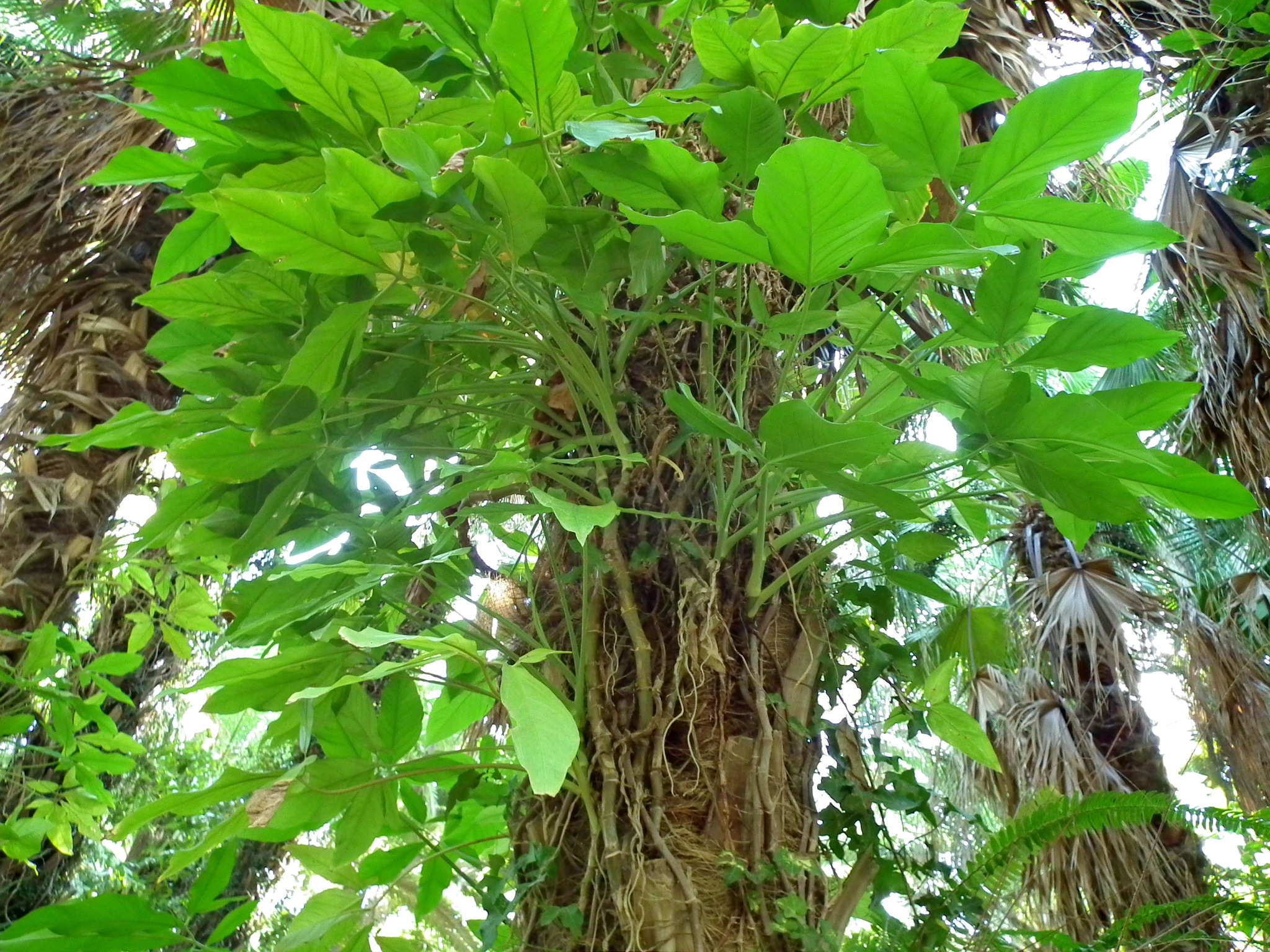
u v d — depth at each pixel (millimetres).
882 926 981
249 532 959
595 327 1006
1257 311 2049
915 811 1005
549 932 875
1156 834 2156
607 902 838
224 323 1025
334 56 880
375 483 1073
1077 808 1181
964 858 2121
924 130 860
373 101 909
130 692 3250
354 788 947
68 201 2564
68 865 3201
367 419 1041
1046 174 871
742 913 827
